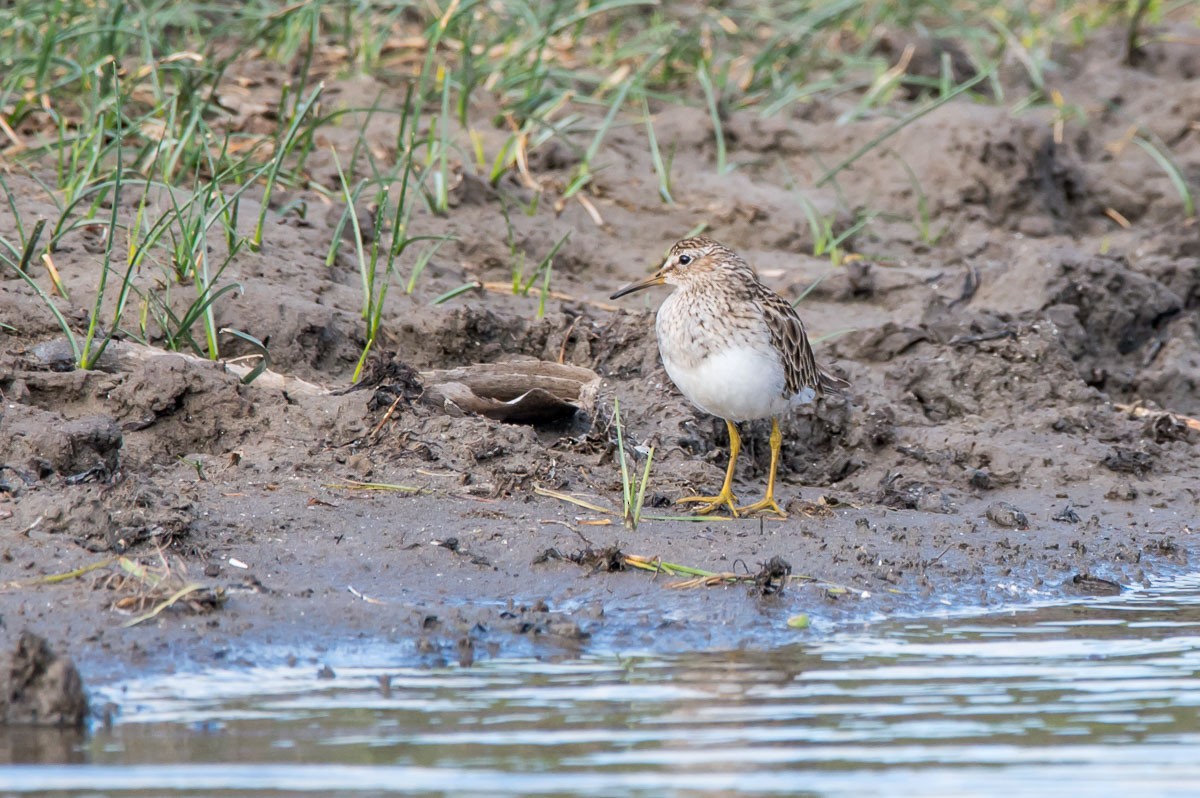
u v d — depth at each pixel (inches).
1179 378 604.4
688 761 291.7
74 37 647.8
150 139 613.0
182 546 396.8
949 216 711.1
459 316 539.8
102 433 431.8
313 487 441.4
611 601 395.2
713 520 457.1
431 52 691.4
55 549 383.2
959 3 1019.9
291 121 650.8
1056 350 575.2
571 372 515.8
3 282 510.0
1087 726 313.4
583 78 726.5
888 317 619.2
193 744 297.4
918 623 393.1
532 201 653.3
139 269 519.5
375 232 525.0
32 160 611.2
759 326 456.4
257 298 522.6
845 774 286.7
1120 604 414.9
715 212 676.1
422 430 476.1
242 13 756.0
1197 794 278.7
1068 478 519.2
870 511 482.6
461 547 414.9
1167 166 753.6
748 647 369.1
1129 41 922.7
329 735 303.1
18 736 301.3
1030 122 739.4
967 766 291.4
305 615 370.6
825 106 784.3
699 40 828.6
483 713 317.4
